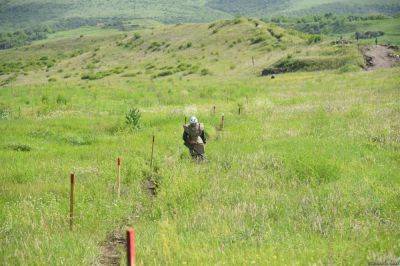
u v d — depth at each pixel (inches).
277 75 4151.1
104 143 1085.1
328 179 668.1
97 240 500.1
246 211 551.5
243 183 676.7
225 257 419.5
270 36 6476.4
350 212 526.0
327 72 3855.8
